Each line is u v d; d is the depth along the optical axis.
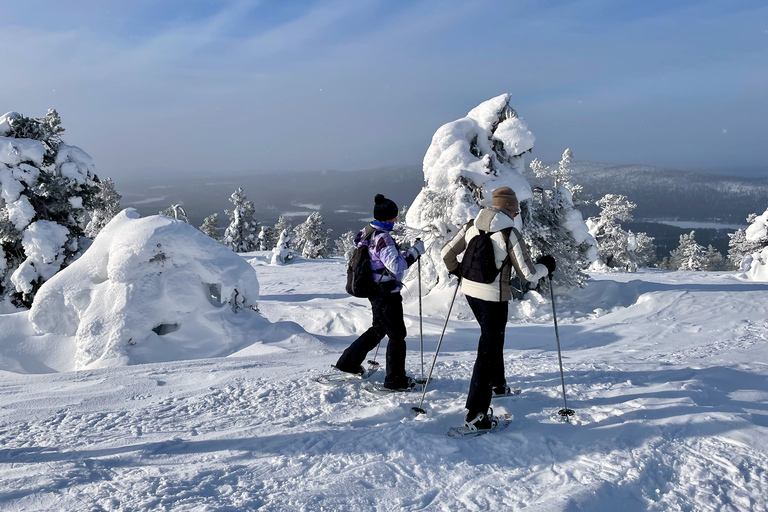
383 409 3.65
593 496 2.32
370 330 4.30
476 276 3.41
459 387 4.29
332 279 25.34
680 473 2.63
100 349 6.48
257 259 38.03
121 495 2.31
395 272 3.91
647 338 8.16
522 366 5.18
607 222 31.05
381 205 4.06
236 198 49.00
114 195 43.56
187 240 7.14
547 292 13.05
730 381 4.52
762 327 8.58
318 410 3.66
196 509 2.19
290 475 2.60
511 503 2.34
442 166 12.61
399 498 2.39
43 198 15.27
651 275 20.62
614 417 3.38
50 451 2.89
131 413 3.65
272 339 6.87
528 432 3.18
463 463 2.77
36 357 6.71
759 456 2.73
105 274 7.20
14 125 15.16
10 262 15.29
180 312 6.96
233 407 3.76
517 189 12.23
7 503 2.23
